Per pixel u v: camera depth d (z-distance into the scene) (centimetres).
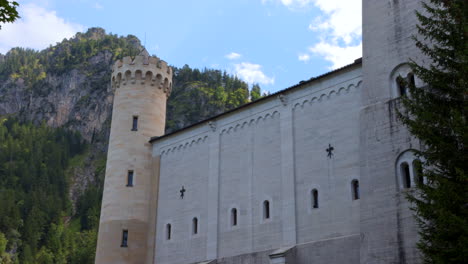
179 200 4269
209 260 3816
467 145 1806
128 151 4669
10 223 14838
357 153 3203
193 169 4250
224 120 4119
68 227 19638
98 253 4438
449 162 1873
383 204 2623
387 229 2564
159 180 4522
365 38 3047
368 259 2591
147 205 4516
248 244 3616
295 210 3400
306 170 3434
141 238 4400
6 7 1581
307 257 3222
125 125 4778
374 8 3066
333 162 3306
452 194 1742
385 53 2920
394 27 2933
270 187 3612
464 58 1875
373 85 2905
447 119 1933
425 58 2731
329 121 3412
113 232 4412
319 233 3231
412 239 2453
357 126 3250
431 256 1802
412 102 2070
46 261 15075
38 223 16525
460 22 1986
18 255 14612
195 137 4331
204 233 3956
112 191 4562
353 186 3172
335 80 3456
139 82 4925
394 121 2727
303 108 3591
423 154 2002
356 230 3061
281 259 3222
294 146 3556
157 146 4662
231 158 3966
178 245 4131
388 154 2694
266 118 3812
